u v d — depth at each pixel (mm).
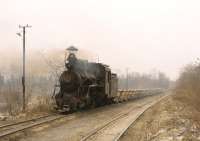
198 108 26766
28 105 29719
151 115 25375
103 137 14828
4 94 35750
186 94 36812
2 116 22625
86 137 14250
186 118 21438
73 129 17250
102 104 33656
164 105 34500
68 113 25016
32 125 17469
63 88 25797
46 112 24938
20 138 14430
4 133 14898
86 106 28422
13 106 31141
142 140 14273
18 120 20125
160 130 17094
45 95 30172
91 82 28328
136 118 22188
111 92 34281
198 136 14922
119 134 15227
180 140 13992
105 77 31000
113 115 24656
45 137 14781
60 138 14547
